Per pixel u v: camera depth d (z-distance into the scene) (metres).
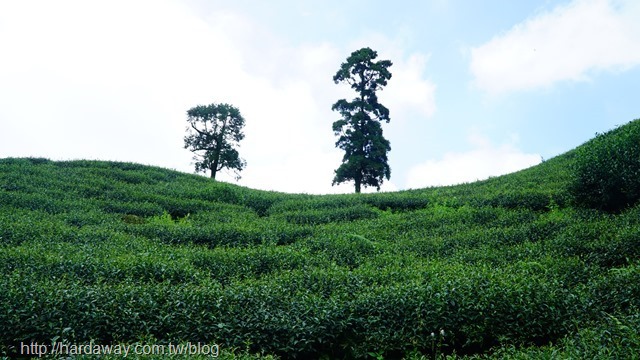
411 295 9.49
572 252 12.84
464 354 8.73
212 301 9.38
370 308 9.34
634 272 9.95
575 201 18.67
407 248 15.65
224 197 27.89
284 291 10.26
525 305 8.96
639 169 16.36
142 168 35.94
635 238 12.27
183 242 17.12
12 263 11.52
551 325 8.66
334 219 22.45
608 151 17.86
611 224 14.30
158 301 9.40
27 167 28.78
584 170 18.31
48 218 18.53
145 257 12.52
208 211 23.91
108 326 8.55
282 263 13.43
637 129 18.56
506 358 7.45
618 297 9.31
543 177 26.61
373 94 46.16
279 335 8.75
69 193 24.30
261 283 10.90
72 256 12.39
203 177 37.69
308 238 17.41
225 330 8.54
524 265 11.77
